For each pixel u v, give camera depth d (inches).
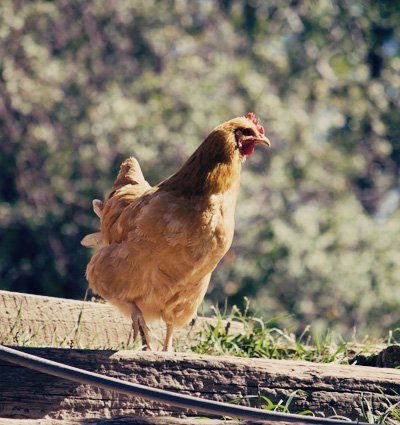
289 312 654.5
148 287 246.2
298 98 769.6
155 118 664.4
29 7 680.4
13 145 681.0
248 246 676.7
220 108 686.5
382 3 827.4
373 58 869.8
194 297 255.0
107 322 290.4
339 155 768.9
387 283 670.5
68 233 693.9
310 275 664.4
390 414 201.8
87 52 702.5
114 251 248.4
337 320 658.8
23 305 272.2
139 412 192.7
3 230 700.0
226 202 247.0
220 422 176.1
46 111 682.8
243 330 307.6
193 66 716.0
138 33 724.0
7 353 175.8
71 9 706.2
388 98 843.4
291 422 171.5
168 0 731.4
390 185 855.1
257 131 258.8
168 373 197.3
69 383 190.7
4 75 657.6
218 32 780.0
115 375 195.2
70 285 709.9
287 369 202.5
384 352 247.8
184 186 243.6
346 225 690.8
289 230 673.6
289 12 791.1
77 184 674.8
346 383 203.3
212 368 199.3
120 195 277.0
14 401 188.2
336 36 804.6
